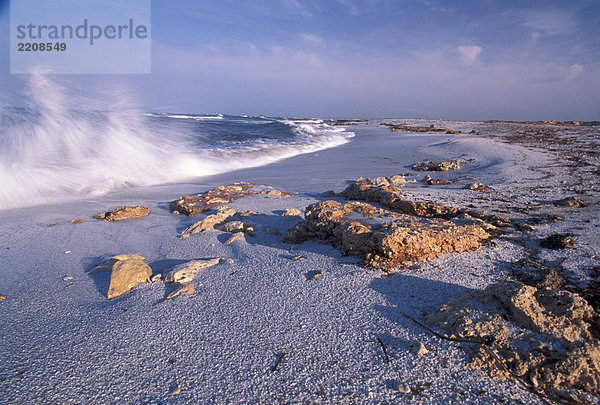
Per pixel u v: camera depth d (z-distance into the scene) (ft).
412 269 12.25
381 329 9.15
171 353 8.60
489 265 12.53
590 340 7.76
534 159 35.50
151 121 67.77
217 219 19.36
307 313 9.98
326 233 15.48
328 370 7.88
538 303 8.83
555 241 14.02
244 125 89.51
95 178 32.01
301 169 40.37
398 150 53.16
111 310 10.66
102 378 7.88
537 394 7.02
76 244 17.04
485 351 7.92
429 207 18.67
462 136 70.13
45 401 7.25
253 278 12.21
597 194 21.93
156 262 14.60
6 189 26.78
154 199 26.71
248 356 8.40
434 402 6.97
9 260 15.08
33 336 9.50
